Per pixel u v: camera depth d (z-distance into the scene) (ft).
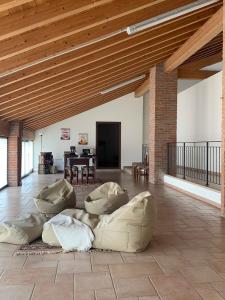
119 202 12.59
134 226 10.05
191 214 15.69
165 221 14.24
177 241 11.32
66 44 14.56
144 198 10.47
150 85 29.43
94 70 21.45
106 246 10.22
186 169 32.63
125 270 8.65
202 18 18.58
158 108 27.99
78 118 42.80
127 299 6.98
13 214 15.67
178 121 37.06
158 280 8.00
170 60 26.05
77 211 11.51
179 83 40.65
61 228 10.42
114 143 44.47
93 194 13.83
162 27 18.10
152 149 28.60
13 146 27.20
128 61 21.81
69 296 7.11
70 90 24.30
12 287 7.59
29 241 10.84
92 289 7.48
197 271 8.62
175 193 22.62
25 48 12.56
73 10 11.30
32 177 34.73
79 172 35.70
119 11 13.21
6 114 23.08
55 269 8.71
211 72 30.40
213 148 27.25
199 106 30.89
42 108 27.30
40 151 42.24
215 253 10.09
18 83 17.40
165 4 15.01
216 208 17.17
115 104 43.50
